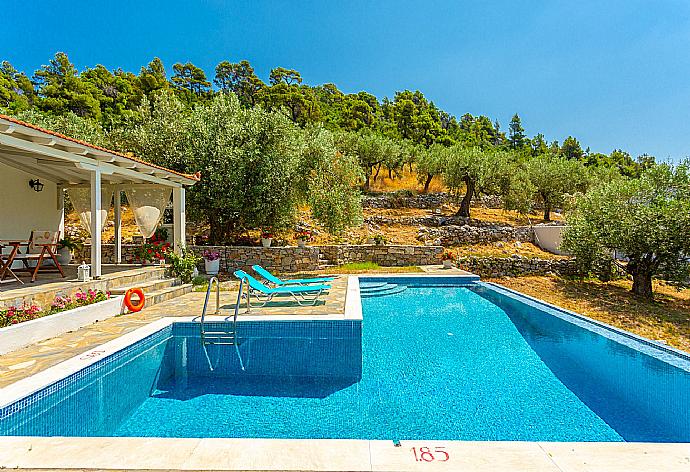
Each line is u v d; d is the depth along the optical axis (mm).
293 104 47625
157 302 7879
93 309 6074
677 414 4090
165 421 3873
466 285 12242
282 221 14758
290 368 5363
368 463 2184
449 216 21375
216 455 2277
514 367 5465
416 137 46750
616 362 5668
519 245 18047
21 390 3416
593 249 13398
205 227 16562
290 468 2146
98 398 4258
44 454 2311
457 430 3713
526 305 9398
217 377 5141
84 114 32656
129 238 15078
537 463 2176
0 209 8719
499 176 21688
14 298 5500
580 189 23766
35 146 6066
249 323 6023
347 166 15680
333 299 8109
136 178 9062
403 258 15625
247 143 14281
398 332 7203
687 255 11844
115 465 2195
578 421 3936
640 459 2219
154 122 15109
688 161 12445
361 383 4902
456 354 6000
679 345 8648
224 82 68625
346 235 18016
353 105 51438
